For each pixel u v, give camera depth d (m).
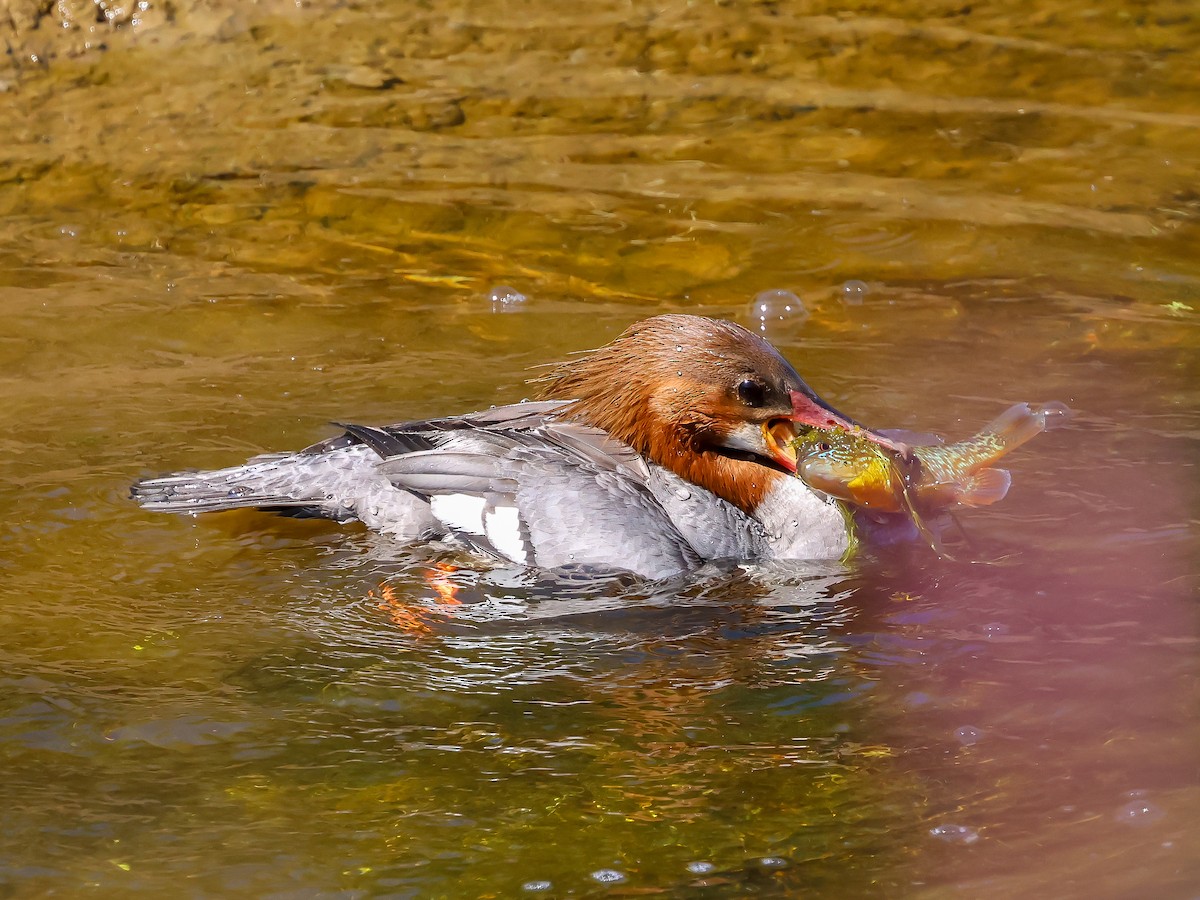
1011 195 25.44
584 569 15.86
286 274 23.08
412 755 12.67
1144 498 16.97
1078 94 28.64
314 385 19.84
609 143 27.06
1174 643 14.07
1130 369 20.33
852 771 12.35
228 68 29.11
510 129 27.42
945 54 30.06
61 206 24.78
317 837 11.59
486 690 13.77
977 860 11.12
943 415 19.09
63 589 15.35
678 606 15.47
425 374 20.19
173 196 25.17
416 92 28.55
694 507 16.66
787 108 28.19
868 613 15.15
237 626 14.81
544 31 30.86
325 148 26.67
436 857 11.37
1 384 19.58
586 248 23.91
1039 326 21.64
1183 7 32.03
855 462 15.92
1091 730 12.72
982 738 12.71
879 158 26.62
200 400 19.34
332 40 30.16
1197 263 23.38
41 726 12.93
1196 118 27.73
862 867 11.13
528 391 19.73
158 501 16.69
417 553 16.52
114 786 12.17
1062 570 15.55
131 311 21.78
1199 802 11.61
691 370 17.39
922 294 22.66
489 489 16.36
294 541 16.72
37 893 10.90
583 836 11.59
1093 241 24.05
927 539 15.64
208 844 11.48
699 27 30.98
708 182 25.86
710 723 13.17
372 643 14.59
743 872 11.14
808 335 21.50
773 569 16.33
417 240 24.09
